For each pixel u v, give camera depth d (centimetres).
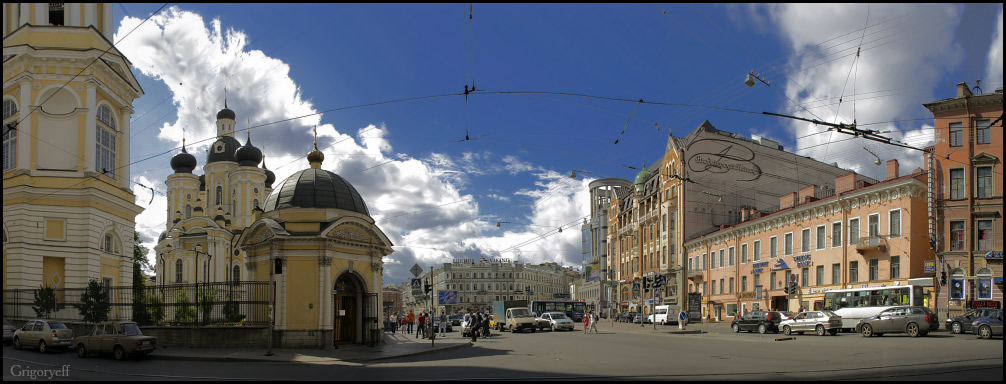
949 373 1684
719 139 7562
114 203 4172
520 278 17775
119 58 4197
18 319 3597
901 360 2062
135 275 7025
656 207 8162
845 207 5147
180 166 9006
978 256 4216
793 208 5678
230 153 9081
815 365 1986
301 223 3111
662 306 6406
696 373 1839
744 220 6756
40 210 3862
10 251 3775
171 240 8225
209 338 3067
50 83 3966
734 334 4231
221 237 8044
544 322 5319
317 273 3052
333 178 3322
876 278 4812
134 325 2639
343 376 1902
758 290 6153
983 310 3466
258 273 3209
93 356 2683
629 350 2797
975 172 4297
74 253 3900
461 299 17462
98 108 4147
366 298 3284
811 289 5447
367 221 3262
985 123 4300
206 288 3291
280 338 3011
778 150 7806
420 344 3366
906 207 4584
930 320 3353
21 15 4019
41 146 3925
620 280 9388
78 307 3388
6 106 4091
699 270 7206
